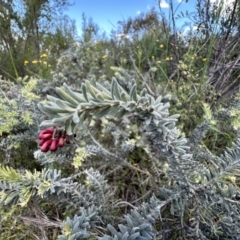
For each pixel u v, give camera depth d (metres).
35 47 2.08
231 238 0.69
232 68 1.30
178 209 0.68
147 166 1.19
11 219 0.86
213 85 1.35
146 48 2.15
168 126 0.61
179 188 0.67
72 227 0.56
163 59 1.76
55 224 0.74
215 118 1.06
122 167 1.12
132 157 1.25
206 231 0.71
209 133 1.19
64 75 1.72
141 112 0.56
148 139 1.13
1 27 1.92
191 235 0.68
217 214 0.67
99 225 0.74
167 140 0.62
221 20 1.36
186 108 1.27
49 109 0.48
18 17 2.02
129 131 1.23
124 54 2.33
